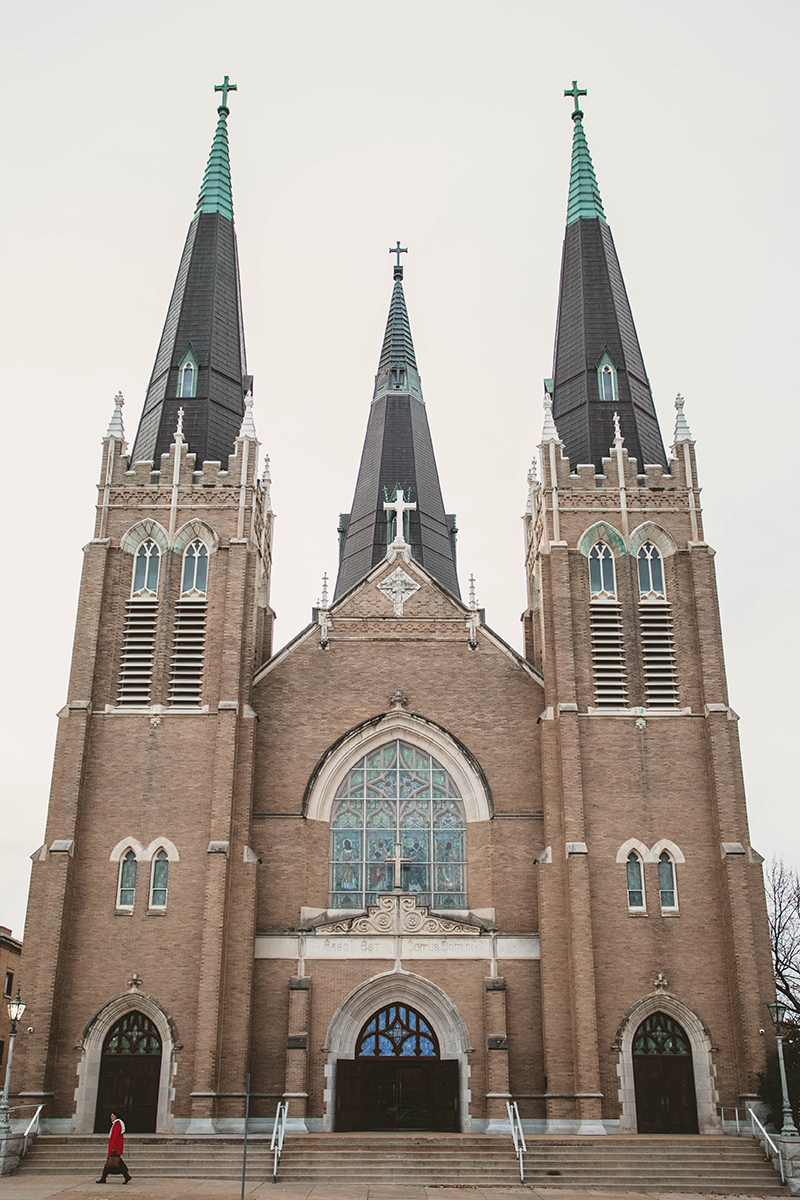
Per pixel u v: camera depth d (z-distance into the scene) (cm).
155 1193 2925
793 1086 3556
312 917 4066
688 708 4250
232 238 5422
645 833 4078
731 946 3869
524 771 4262
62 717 4147
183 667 4288
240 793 4072
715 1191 3225
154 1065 3769
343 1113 3803
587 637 4341
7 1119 3341
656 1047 3841
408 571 4566
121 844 4012
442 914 4056
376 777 4297
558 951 3894
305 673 4394
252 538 4494
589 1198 3014
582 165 5559
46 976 3756
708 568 4425
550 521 4503
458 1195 3017
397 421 6469
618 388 4919
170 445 4716
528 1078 3825
